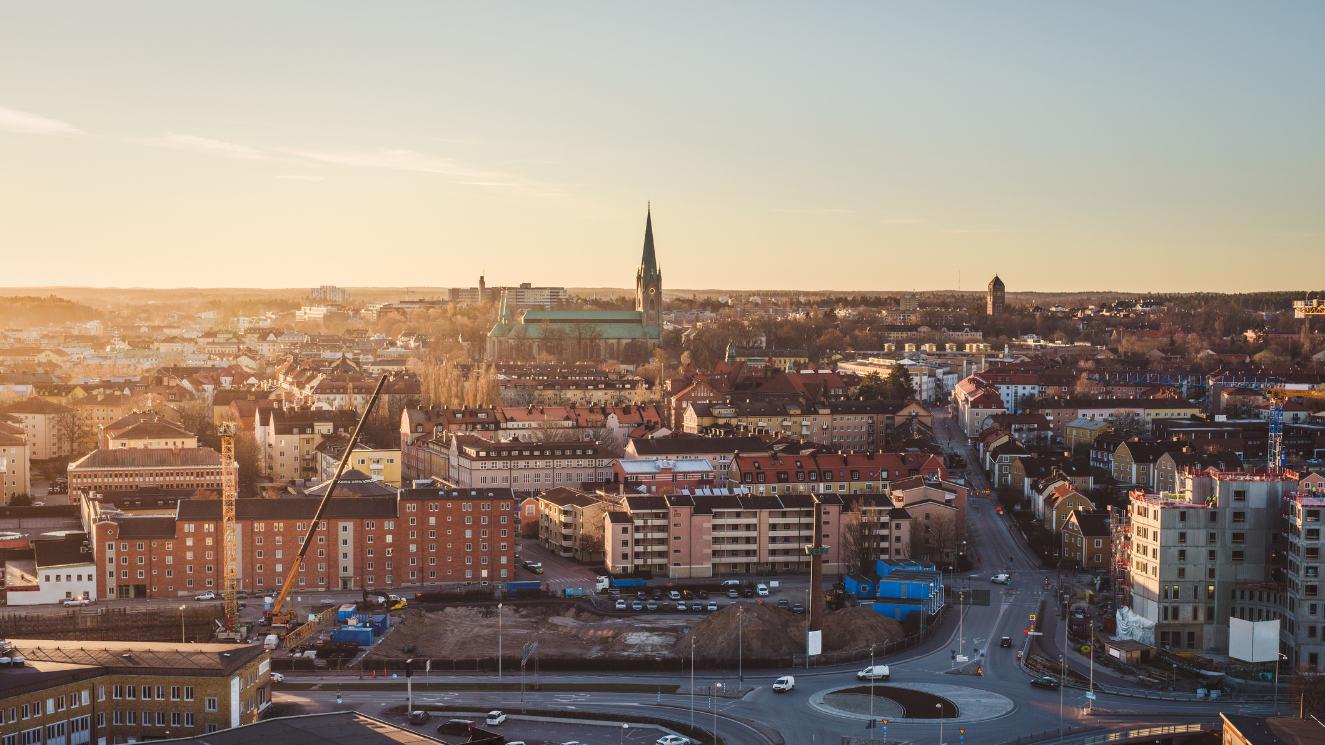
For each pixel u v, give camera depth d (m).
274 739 187.00
